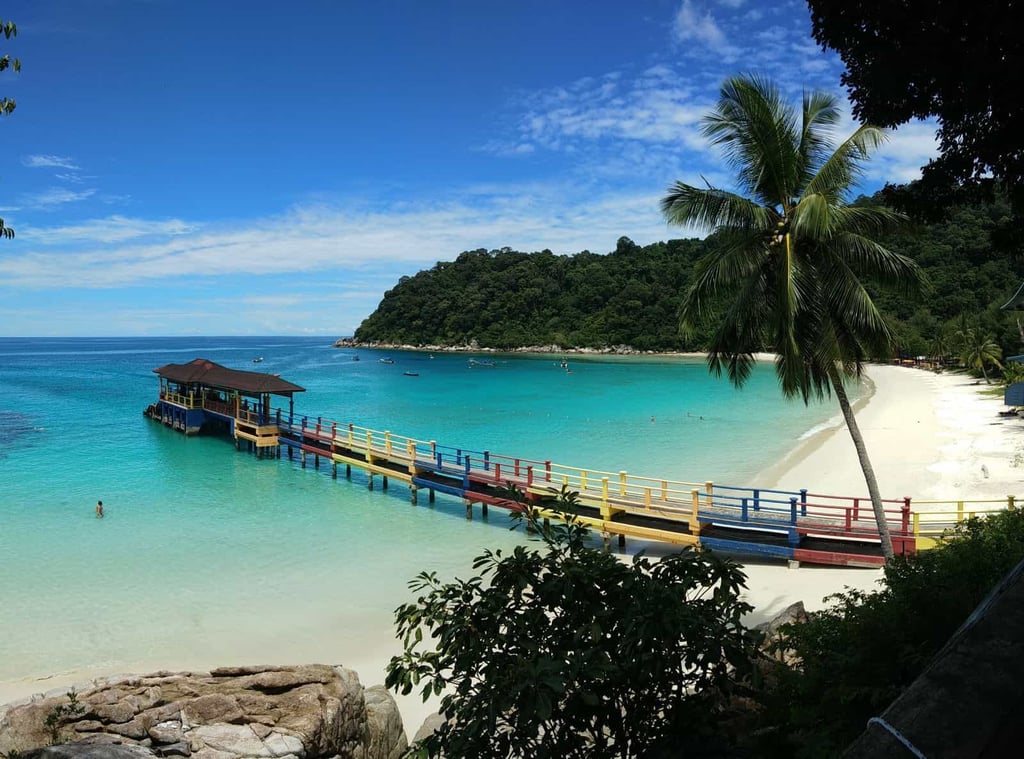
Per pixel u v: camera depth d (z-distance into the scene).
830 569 17.08
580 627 4.56
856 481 27.53
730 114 14.16
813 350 14.20
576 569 4.71
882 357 14.27
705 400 63.53
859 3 6.10
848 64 6.75
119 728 7.36
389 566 19.17
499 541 21.59
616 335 150.62
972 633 3.08
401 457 27.56
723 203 14.11
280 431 36.72
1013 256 7.33
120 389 75.06
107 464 33.81
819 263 14.23
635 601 4.58
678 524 19.55
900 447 35.09
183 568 18.86
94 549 20.42
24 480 29.94
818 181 13.88
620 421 49.06
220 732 7.31
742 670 4.66
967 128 6.21
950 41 5.74
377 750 8.53
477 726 4.07
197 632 14.88
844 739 4.55
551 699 4.06
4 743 7.16
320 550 20.56
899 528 18.11
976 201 6.92
